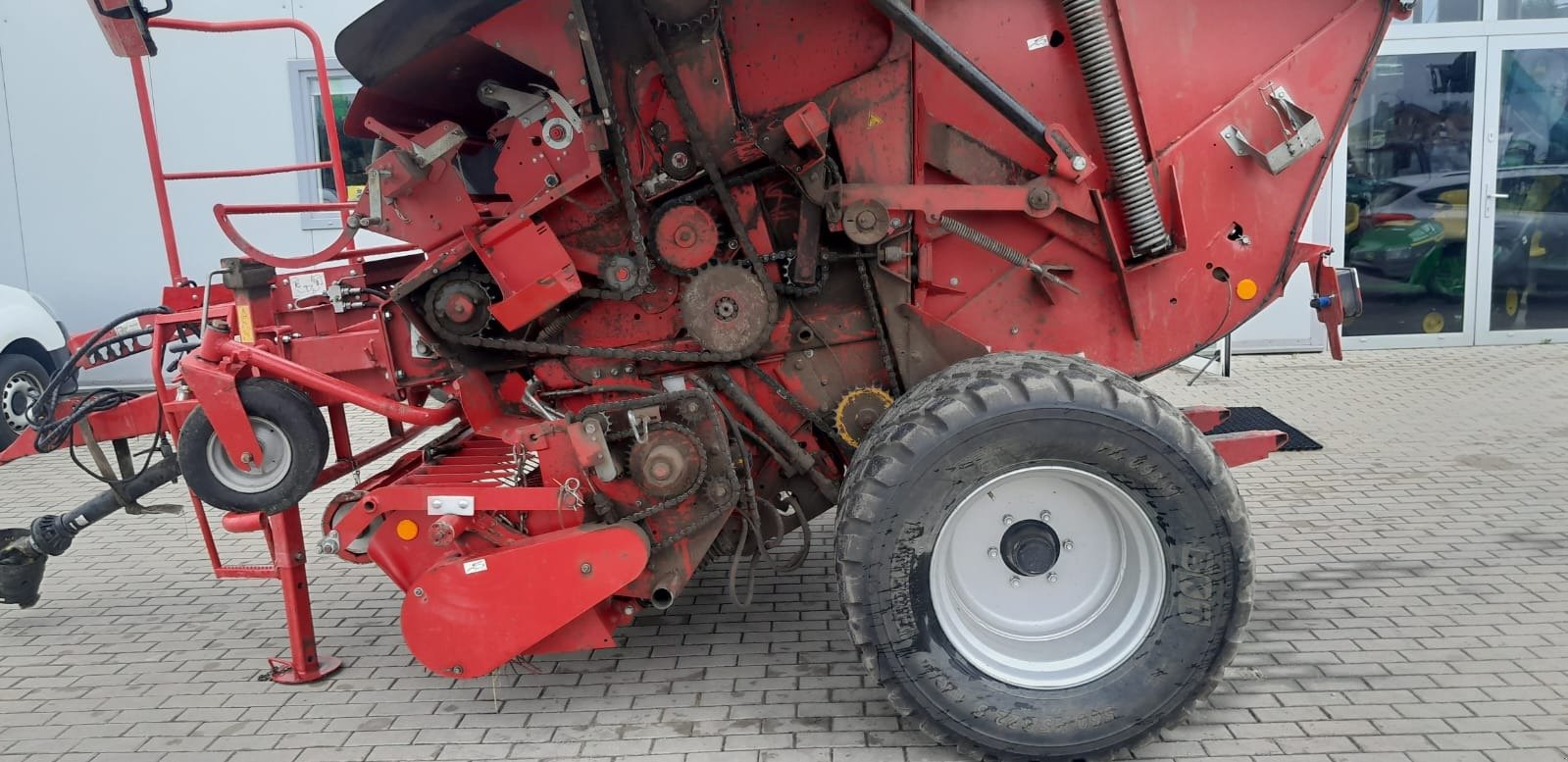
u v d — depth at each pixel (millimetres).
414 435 4352
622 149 3254
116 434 4398
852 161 3385
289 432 3451
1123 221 3502
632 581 3350
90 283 9055
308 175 8805
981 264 3539
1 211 8930
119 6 3705
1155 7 3418
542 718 3504
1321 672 3592
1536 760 3027
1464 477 5621
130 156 8789
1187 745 3184
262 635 4359
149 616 4586
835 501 3684
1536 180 8656
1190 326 3590
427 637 3348
